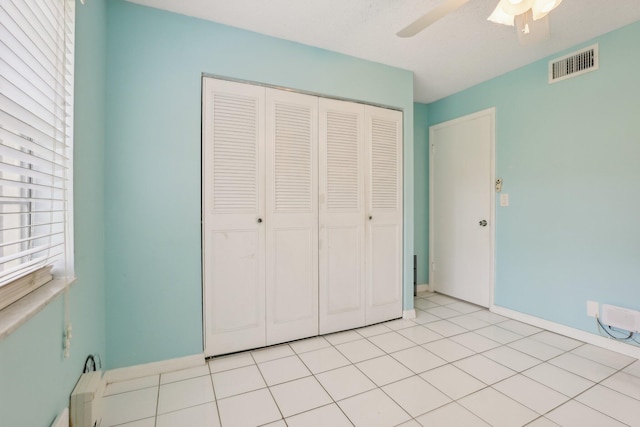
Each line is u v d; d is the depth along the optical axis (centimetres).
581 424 141
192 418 146
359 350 217
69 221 119
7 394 73
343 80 246
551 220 249
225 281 205
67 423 108
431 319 278
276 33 215
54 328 102
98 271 161
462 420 144
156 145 186
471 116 318
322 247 241
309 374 185
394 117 273
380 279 268
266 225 218
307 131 233
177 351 192
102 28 165
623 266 209
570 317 238
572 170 236
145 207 183
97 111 157
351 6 185
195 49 195
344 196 250
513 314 279
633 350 204
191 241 195
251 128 212
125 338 180
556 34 217
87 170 141
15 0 81
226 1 179
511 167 279
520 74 271
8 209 99
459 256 335
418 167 373
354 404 157
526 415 147
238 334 210
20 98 88
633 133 204
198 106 196
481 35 218
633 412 149
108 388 170
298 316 231
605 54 217
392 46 234
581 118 230
